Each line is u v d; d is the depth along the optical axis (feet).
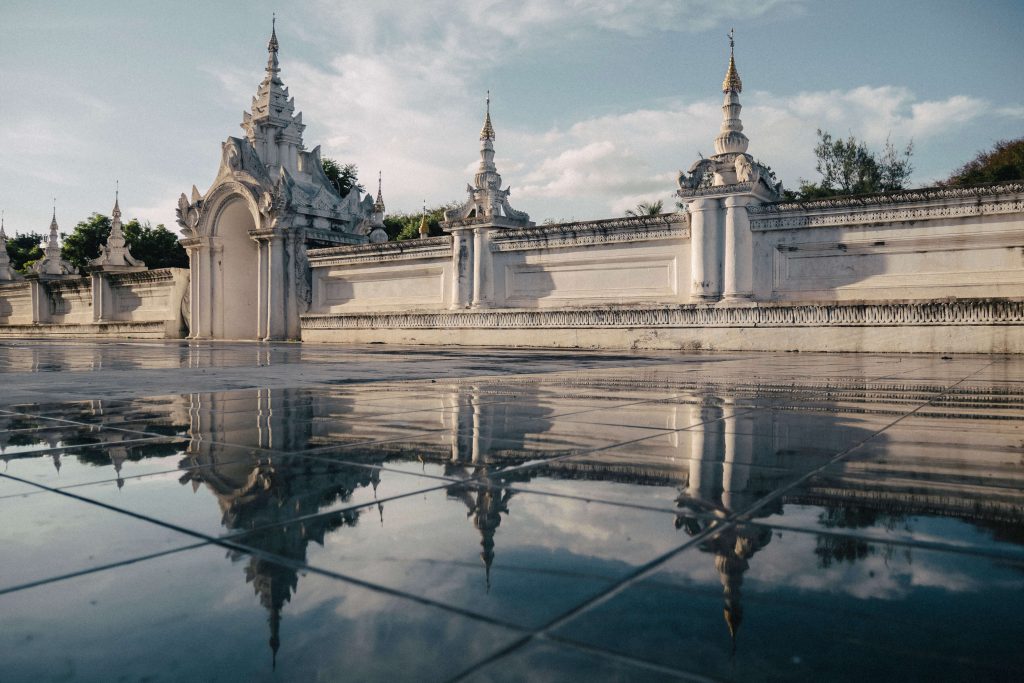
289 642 3.43
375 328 74.13
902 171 118.11
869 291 47.47
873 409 13.80
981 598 3.98
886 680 3.01
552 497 6.48
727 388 18.98
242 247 94.02
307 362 33.96
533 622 3.66
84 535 5.31
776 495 6.55
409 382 21.25
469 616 3.73
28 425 11.64
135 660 3.27
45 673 3.14
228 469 7.87
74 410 13.89
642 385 20.03
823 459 8.44
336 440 9.98
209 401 15.58
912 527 5.45
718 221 52.80
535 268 63.98
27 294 130.82
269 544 5.06
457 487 6.92
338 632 3.54
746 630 3.54
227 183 87.45
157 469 7.90
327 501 6.35
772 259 51.42
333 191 94.63
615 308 56.70
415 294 74.64
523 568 4.48
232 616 3.76
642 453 8.87
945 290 44.68
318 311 82.99
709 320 52.06
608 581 4.26
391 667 3.15
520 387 19.44
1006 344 41.14
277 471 7.73
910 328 44.19
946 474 7.50
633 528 5.43
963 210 44.50
